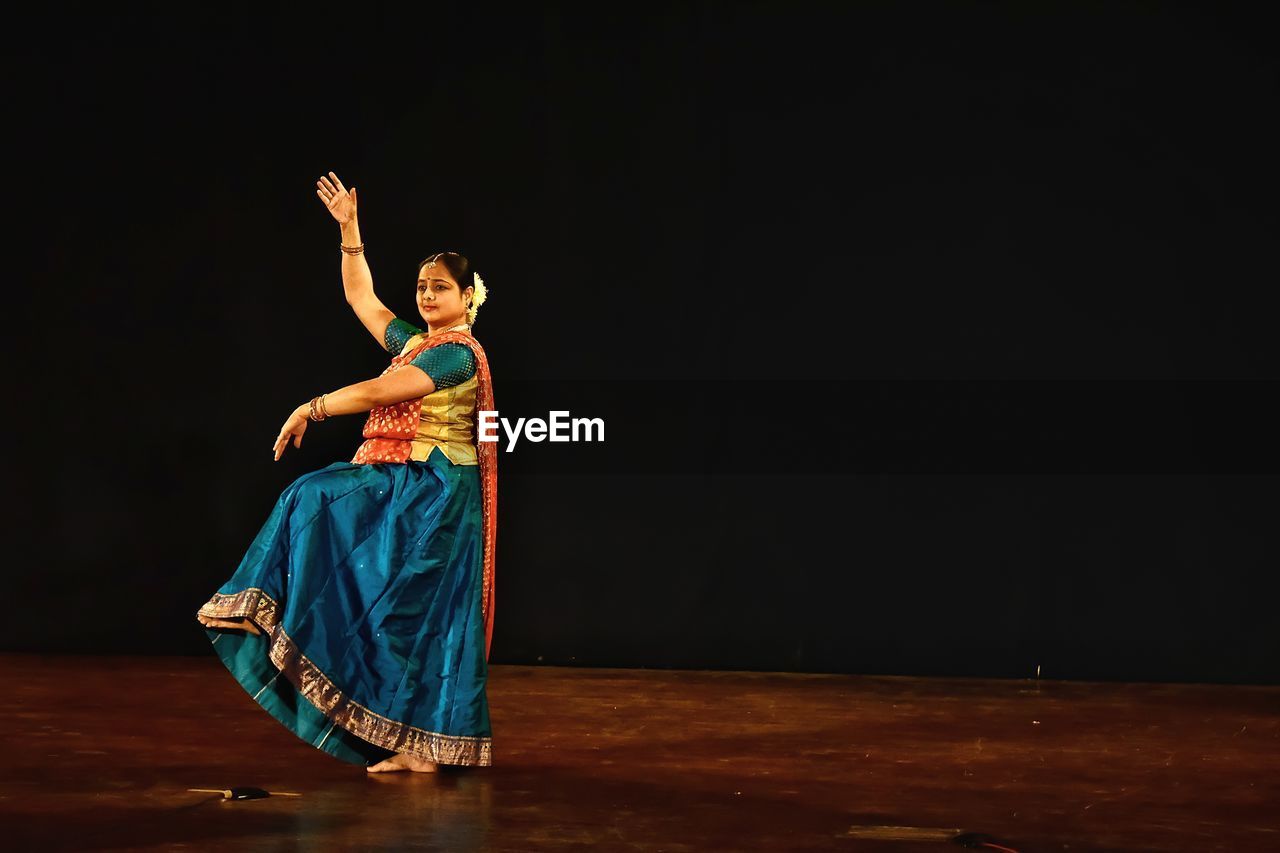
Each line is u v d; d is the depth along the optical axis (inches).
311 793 159.3
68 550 295.7
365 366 290.7
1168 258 271.1
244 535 292.7
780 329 280.7
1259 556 269.4
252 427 292.7
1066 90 273.3
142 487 294.4
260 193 293.0
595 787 165.0
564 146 285.7
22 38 297.1
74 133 296.5
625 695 243.9
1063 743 199.3
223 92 293.7
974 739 202.1
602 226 284.8
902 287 277.4
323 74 292.0
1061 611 273.7
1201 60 270.1
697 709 228.4
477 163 287.9
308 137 292.2
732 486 282.0
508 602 287.6
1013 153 274.5
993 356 275.3
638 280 284.0
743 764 180.9
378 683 170.1
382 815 149.0
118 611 294.4
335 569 170.1
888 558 278.1
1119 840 142.6
